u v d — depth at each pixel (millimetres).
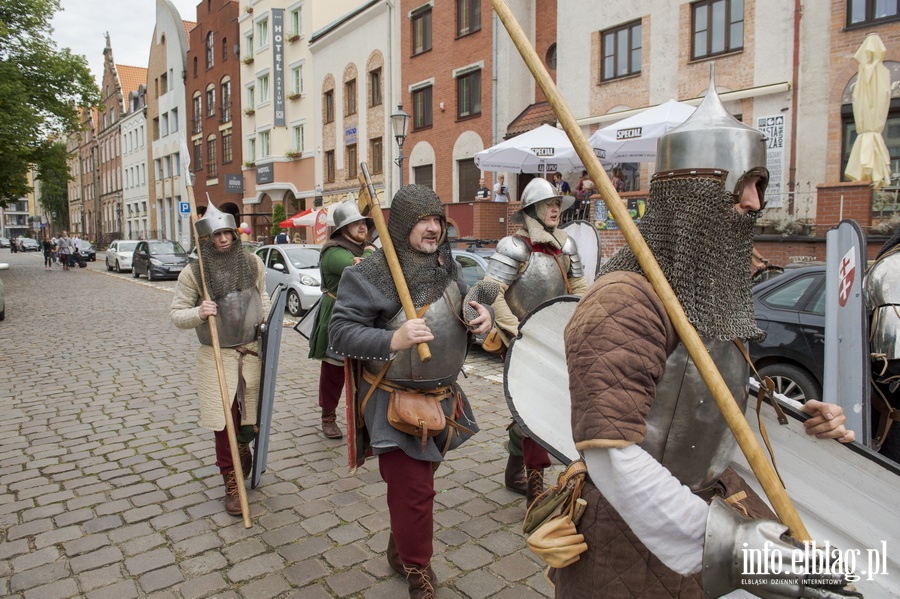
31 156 25766
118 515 3791
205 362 3850
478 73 20094
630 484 1266
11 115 23531
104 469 4543
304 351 9281
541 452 3604
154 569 3182
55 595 2961
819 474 1777
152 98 49000
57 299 16953
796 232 10938
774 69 12883
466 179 20922
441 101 21469
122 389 6926
